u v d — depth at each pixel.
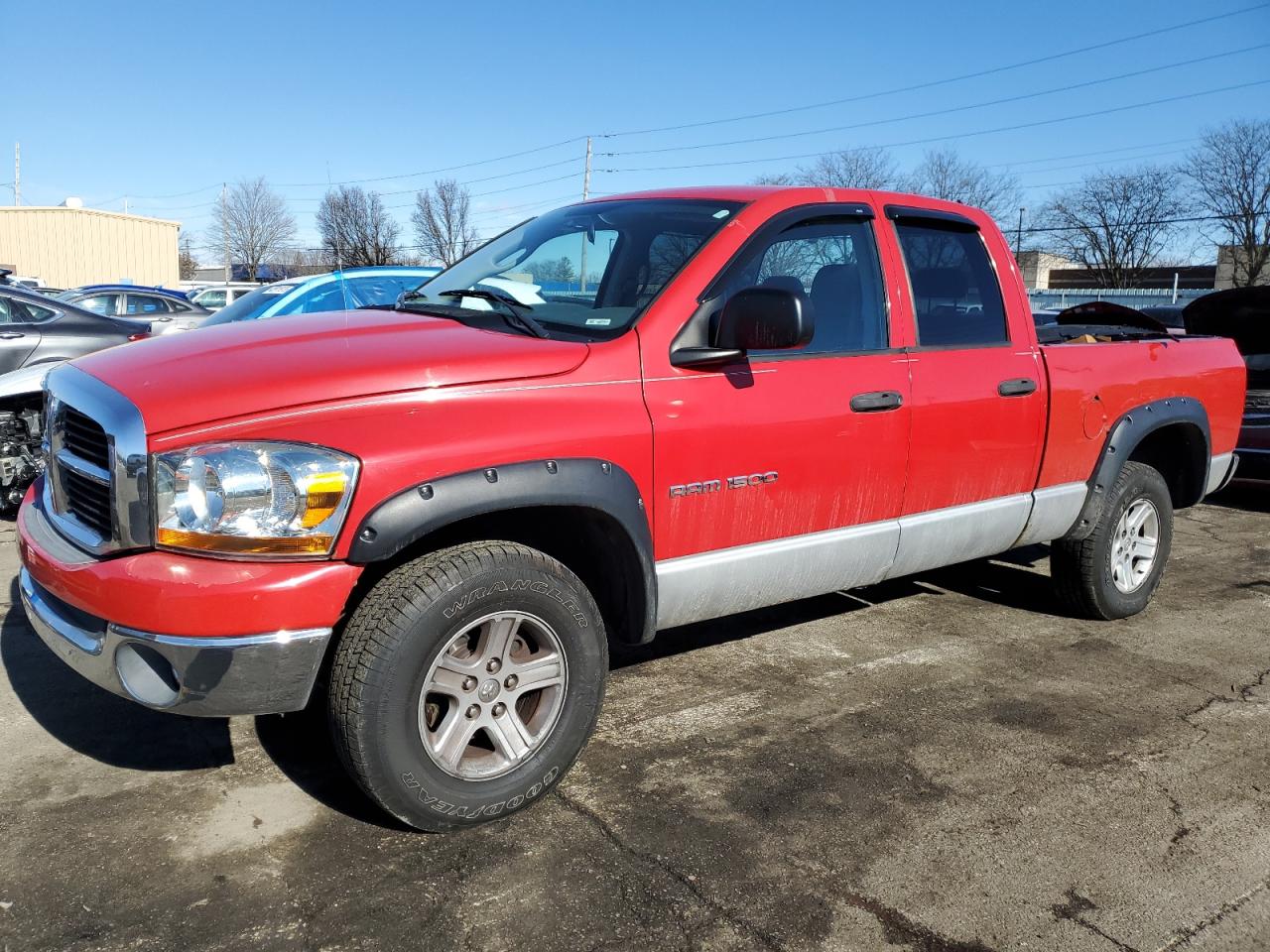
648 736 3.62
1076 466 4.58
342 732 2.68
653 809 3.11
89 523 2.83
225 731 3.52
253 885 2.65
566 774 3.19
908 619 5.02
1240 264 48.78
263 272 58.78
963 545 4.22
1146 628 5.01
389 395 2.77
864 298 3.82
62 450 2.98
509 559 2.83
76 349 9.15
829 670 4.30
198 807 3.02
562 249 3.89
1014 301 4.34
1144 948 2.54
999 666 4.41
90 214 40.81
